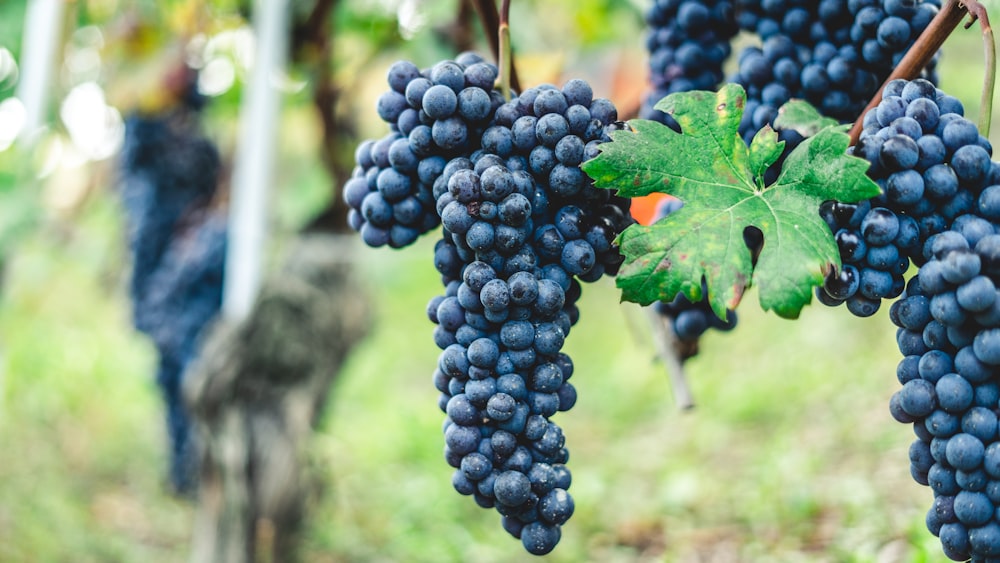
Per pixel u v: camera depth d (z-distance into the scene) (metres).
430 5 3.12
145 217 3.64
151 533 5.07
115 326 7.83
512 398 1.18
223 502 3.30
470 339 1.22
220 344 3.29
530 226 1.20
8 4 3.57
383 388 7.62
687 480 4.66
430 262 5.30
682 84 1.67
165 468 5.13
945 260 1.11
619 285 1.20
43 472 5.59
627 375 7.14
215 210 3.73
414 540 4.62
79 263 6.45
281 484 3.30
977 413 1.13
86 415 6.36
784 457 4.66
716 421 5.86
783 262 1.17
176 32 3.47
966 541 1.17
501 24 1.37
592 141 1.22
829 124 1.42
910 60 1.33
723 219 1.22
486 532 4.67
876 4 1.42
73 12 3.20
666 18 1.69
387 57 3.52
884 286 1.18
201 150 3.67
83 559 4.73
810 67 1.48
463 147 1.26
